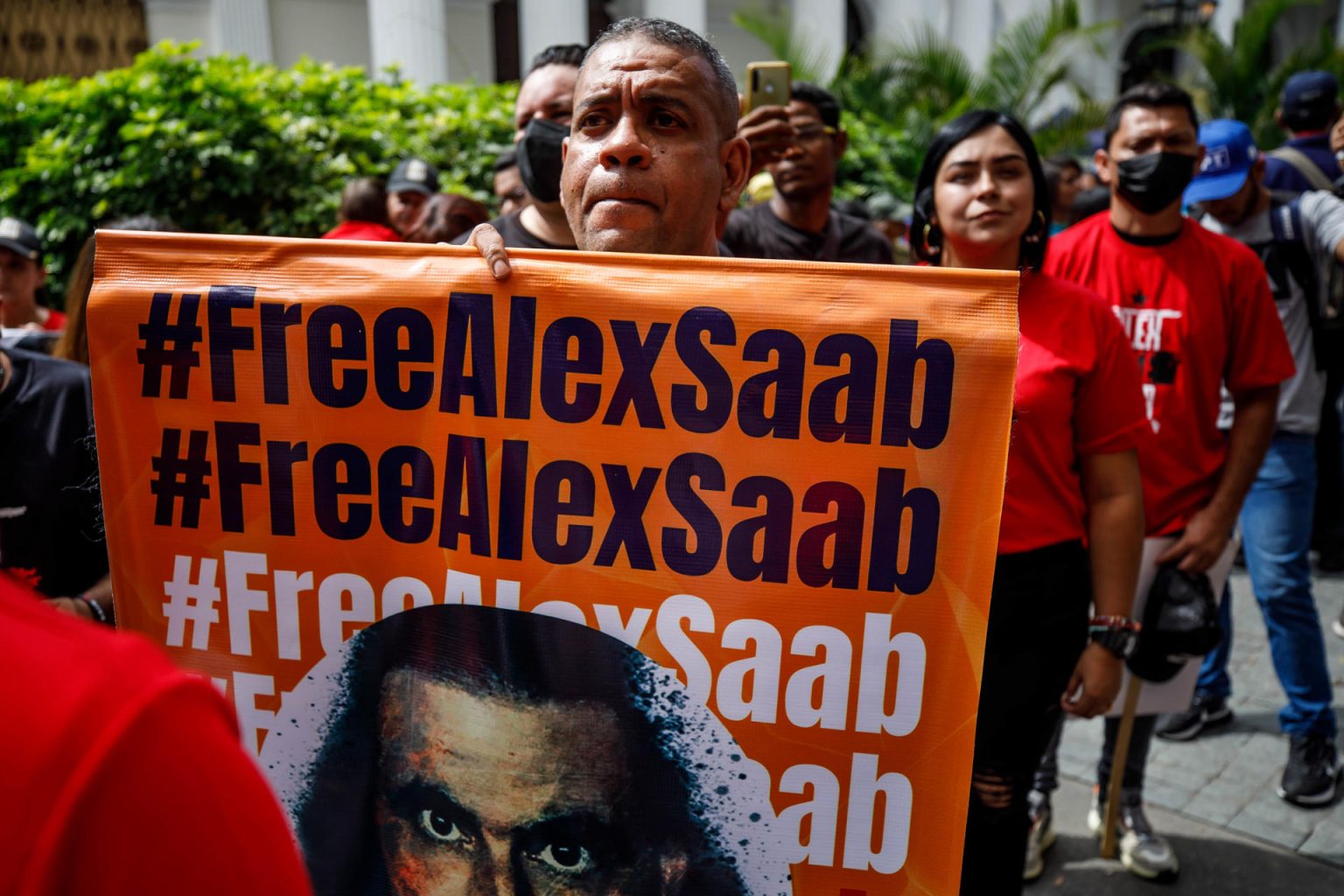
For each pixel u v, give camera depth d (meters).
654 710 1.25
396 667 1.29
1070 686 2.10
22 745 0.55
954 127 2.05
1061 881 2.75
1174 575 2.47
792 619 1.22
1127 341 1.97
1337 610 4.48
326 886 1.32
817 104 3.48
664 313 1.22
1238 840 2.91
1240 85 10.73
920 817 1.22
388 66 6.60
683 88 1.42
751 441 1.21
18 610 0.60
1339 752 3.33
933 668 1.21
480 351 1.25
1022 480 1.90
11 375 1.89
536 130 2.14
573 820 1.27
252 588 1.31
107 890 0.56
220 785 0.59
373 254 1.27
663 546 1.23
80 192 5.11
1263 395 2.55
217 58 5.53
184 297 1.29
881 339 1.19
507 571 1.25
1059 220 6.07
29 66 9.37
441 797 1.29
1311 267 3.05
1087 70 13.92
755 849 1.25
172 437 1.30
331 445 1.28
